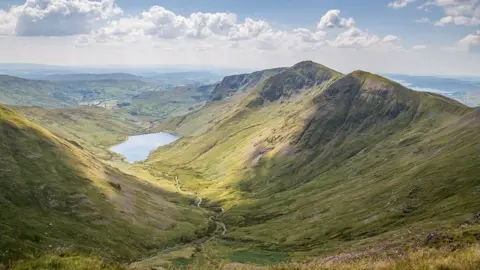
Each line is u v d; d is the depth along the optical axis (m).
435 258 26.41
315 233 172.75
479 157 169.12
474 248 27.80
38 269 23.89
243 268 35.09
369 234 143.50
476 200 124.31
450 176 162.12
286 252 151.88
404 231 112.56
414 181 179.00
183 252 165.00
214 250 169.88
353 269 26.70
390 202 170.50
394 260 28.41
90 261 25.95
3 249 119.94
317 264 30.08
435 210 134.38
